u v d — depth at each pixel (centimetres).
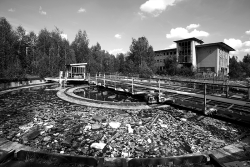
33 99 1168
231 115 617
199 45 3844
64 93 1460
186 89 1468
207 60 3791
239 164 326
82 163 324
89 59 4619
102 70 4734
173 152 398
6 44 2483
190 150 408
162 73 3866
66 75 2602
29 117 704
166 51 4634
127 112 800
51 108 880
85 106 934
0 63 2158
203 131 541
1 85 1731
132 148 419
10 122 634
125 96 1352
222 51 3988
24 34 3422
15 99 1169
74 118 692
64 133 520
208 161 338
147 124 614
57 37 4084
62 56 4022
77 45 4897
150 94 1011
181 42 4066
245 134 508
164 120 664
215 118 675
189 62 3834
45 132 529
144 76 3072
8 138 477
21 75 2380
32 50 3484
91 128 567
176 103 888
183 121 651
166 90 1289
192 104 782
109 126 590
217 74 3192
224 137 490
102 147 421
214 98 888
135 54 4181
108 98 1252
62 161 327
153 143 450
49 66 3431
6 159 330
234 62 4528
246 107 679
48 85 2286
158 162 324
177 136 500
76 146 429
